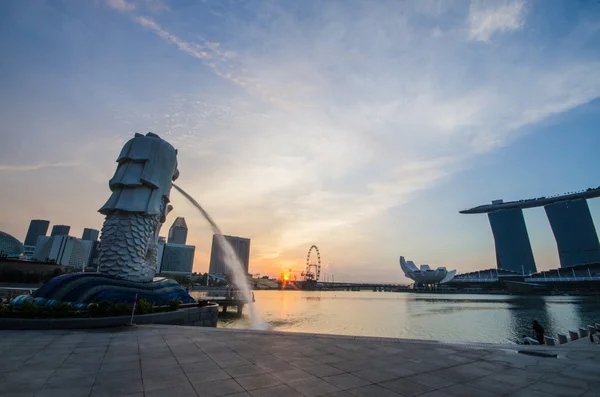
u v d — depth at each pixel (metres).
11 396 6.71
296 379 8.13
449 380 8.26
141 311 20.95
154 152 30.42
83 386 7.39
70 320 16.83
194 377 8.18
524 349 12.17
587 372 9.10
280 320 53.06
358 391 7.35
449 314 68.56
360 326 47.75
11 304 18.78
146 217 28.91
